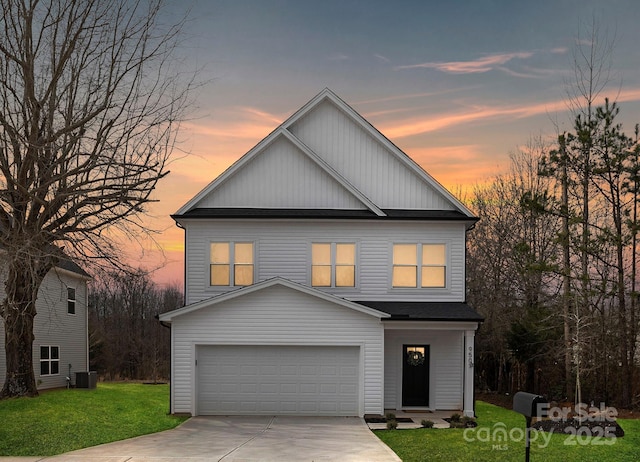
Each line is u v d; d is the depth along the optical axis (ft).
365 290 71.00
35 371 85.30
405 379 69.67
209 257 71.00
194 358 63.57
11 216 65.36
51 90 64.28
